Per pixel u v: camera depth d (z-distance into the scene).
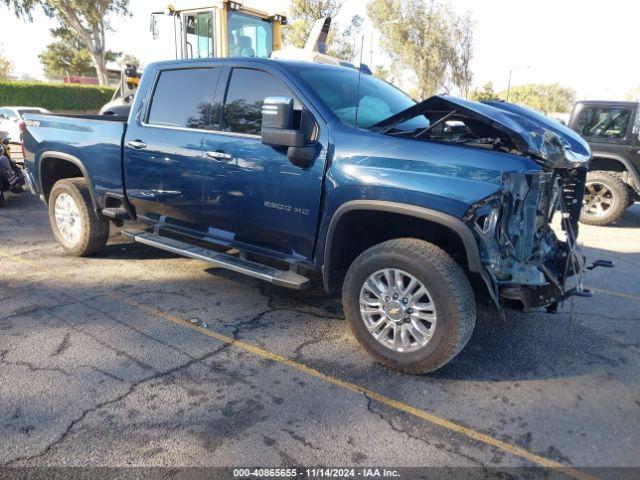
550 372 3.54
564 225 3.87
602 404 3.18
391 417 2.99
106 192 5.17
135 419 2.90
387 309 3.39
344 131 3.55
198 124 4.39
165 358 3.59
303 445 2.73
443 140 3.47
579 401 3.20
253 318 4.29
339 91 4.05
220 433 2.80
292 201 3.76
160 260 5.74
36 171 5.82
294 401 3.12
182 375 3.37
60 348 3.67
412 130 3.95
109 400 3.07
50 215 5.87
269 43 10.82
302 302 4.65
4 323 4.04
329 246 3.60
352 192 3.41
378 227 3.75
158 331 3.99
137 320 4.17
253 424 2.88
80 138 5.30
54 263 5.55
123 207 5.14
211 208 4.30
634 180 8.19
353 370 3.50
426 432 2.86
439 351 3.21
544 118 4.20
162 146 4.56
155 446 2.68
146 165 4.71
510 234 3.19
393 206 3.23
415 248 3.24
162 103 4.70
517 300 3.34
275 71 3.96
